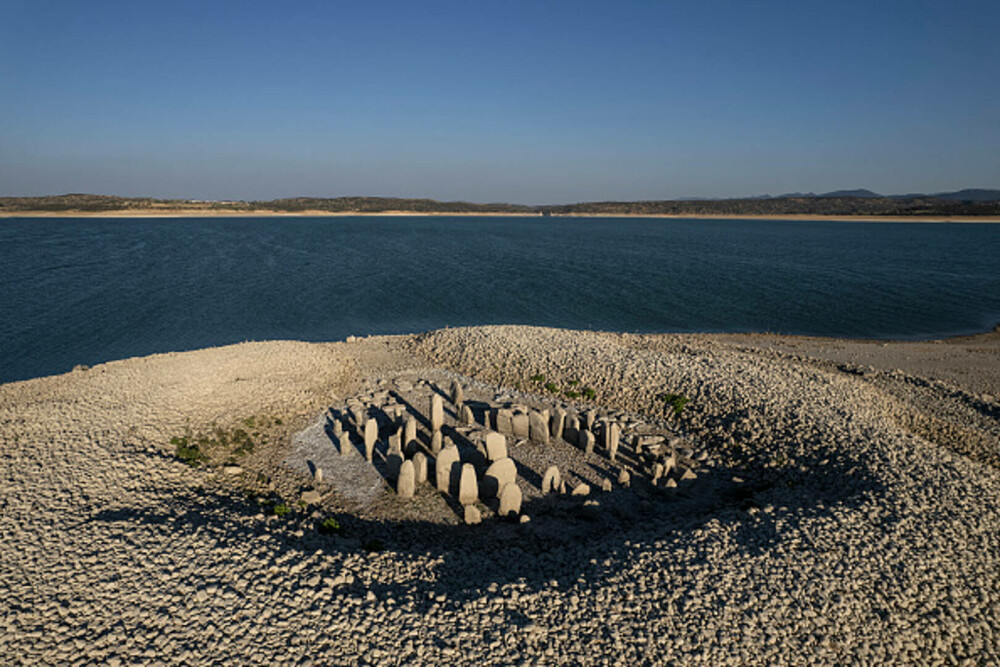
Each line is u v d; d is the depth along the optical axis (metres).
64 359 36.81
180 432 21.59
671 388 26.94
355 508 17.98
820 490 18.67
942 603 13.27
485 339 34.38
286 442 22.39
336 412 25.44
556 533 16.92
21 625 11.29
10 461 17.33
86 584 12.44
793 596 13.13
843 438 21.06
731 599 12.96
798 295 63.03
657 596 13.06
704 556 14.51
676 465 21.27
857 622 12.55
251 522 16.12
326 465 20.64
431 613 12.41
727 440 22.70
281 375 29.03
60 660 10.65
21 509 15.00
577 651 11.58
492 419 24.25
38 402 22.77
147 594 12.32
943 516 16.33
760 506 17.95
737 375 27.95
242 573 13.30
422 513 17.80
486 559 15.13
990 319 53.22
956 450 22.81
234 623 11.81
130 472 17.80
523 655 11.42
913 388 29.81
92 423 20.67
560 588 13.51
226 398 25.20
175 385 25.17
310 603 12.57
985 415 26.39
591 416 23.52
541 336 35.34
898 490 17.52
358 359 33.56
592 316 52.94
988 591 13.72
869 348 40.12
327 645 11.48
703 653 11.59
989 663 12.01
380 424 24.25
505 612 12.58
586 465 21.14
